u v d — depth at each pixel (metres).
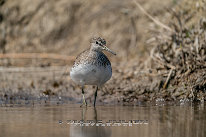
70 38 19.86
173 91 12.70
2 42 20.16
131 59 17.70
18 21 20.47
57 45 19.86
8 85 14.81
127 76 14.40
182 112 10.01
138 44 18.38
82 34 19.73
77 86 14.29
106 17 19.72
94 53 11.43
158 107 10.95
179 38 13.99
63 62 18.50
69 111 10.50
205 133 7.68
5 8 20.67
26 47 20.00
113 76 14.70
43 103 12.03
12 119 9.35
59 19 20.25
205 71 12.88
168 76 13.02
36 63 18.58
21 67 18.02
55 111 10.51
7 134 7.83
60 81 15.15
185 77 12.96
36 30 20.25
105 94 13.06
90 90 13.62
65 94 13.47
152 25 15.72
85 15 20.05
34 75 16.36
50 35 20.02
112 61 17.95
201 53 13.31
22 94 13.47
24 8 20.69
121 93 12.98
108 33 19.20
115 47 18.72
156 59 14.12
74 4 20.41
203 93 12.45
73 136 7.64
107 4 20.05
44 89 14.12
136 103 11.84
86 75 11.39
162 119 9.11
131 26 18.95
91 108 10.99
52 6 20.59
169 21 15.12
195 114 9.69
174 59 13.61
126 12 19.31
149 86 13.09
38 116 9.73
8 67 18.08
